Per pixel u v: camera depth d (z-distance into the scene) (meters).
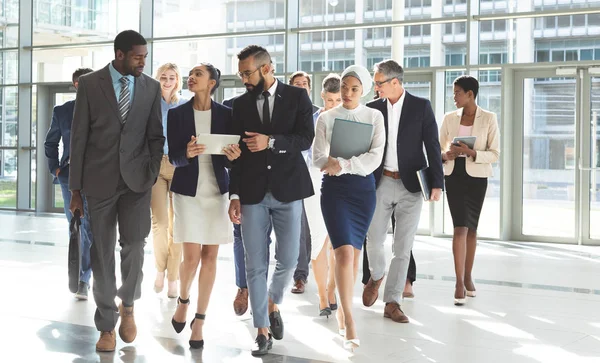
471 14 10.92
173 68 6.17
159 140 4.62
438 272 7.78
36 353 4.51
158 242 6.19
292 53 12.39
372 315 5.68
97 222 4.53
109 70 4.50
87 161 4.51
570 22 10.41
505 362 4.39
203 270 4.71
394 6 11.58
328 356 4.51
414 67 11.41
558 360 4.43
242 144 4.60
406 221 5.48
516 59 10.73
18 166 15.02
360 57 11.91
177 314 4.90
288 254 4.62
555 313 5.78
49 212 14.89
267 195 4.52
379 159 4.75
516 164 10.77
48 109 15.09
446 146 6.45
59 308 5.81
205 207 4.71
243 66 4.52
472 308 5.96
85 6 14.55
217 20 13.12
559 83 10.56
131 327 4.69
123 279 4.64
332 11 12.09
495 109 10.88
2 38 15.30
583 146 10.41
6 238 10.45
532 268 8.10
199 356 4.49
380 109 5.48
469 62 10.97
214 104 4.82
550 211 10.61
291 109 4.56
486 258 8.88
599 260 8.76
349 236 4.65
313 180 5.62
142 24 13.70
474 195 6.15
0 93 15.30
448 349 4.68
